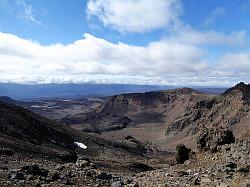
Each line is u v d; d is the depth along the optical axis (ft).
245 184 90.48
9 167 130.11
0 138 272.51
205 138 176.86
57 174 106.11
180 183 108.88
